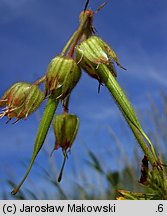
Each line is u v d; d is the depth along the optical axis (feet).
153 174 0.36
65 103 0.41
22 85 0.40
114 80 0.36
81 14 0.38
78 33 0.38
